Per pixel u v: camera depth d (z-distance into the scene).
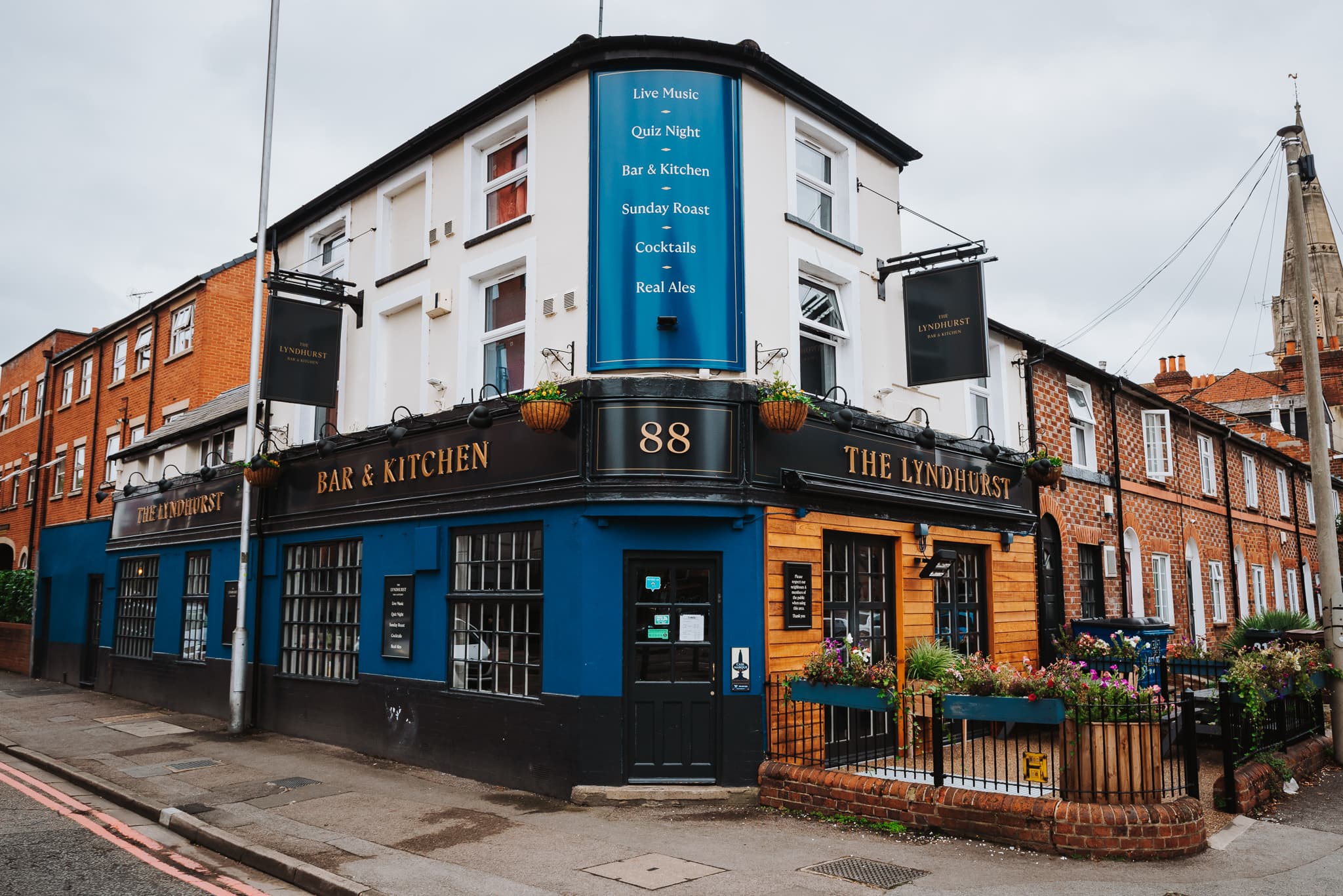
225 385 22.80
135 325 26.09
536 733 9.49
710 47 9.93
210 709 15.30
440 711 10.74
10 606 24.94
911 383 11.32
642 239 9.66
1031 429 14.24
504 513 10.17
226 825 8.25
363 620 12.16
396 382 12.73
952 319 11.02
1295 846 7.43
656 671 9.16
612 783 8.95
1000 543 13.03
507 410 10.13
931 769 9.59
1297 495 27.44
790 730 9.39
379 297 13.02
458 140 11.98
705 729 9.11
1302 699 10.54
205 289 22.84
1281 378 46.12
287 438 14.53
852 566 10.67
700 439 9.18
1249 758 9.20
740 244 9.82
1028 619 13.37
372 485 12.24
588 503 9.14
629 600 9.20
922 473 11.58
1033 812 7.24
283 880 7.00
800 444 9.91
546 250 10.41
